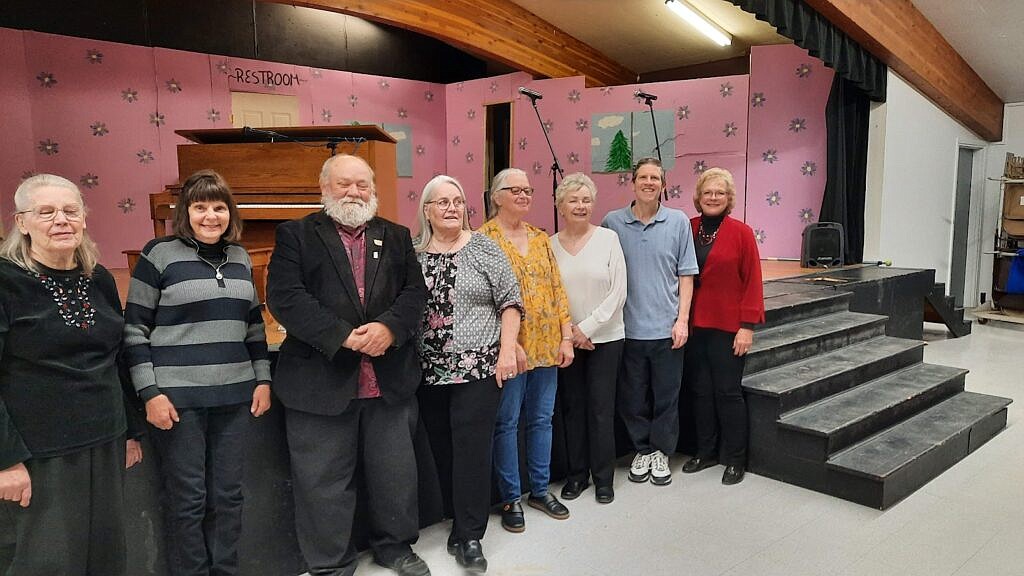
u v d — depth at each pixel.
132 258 3.58
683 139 6.71
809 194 6.21
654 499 2.86
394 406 2.18
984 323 7.20
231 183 4.03
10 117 5.29
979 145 7.62
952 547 2.45
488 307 2.30
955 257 7.82
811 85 6.11
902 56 5.52
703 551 2.42
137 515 2.00
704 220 3.08
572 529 2.59
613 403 2.79
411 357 2.19
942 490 2.96
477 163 7.85
